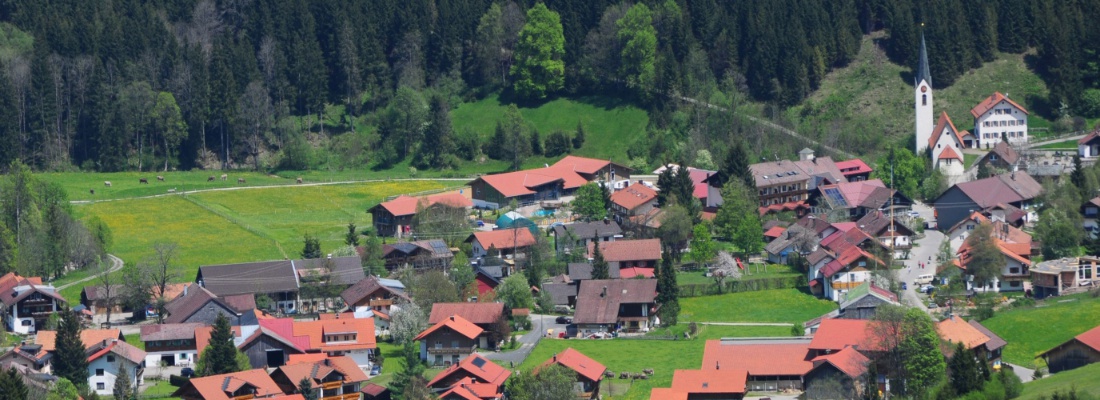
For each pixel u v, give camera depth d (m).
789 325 198.62
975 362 151.00
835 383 158.75
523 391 159.25
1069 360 161.88
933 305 199.50
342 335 187.75
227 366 175.62
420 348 195.88
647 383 171.50
